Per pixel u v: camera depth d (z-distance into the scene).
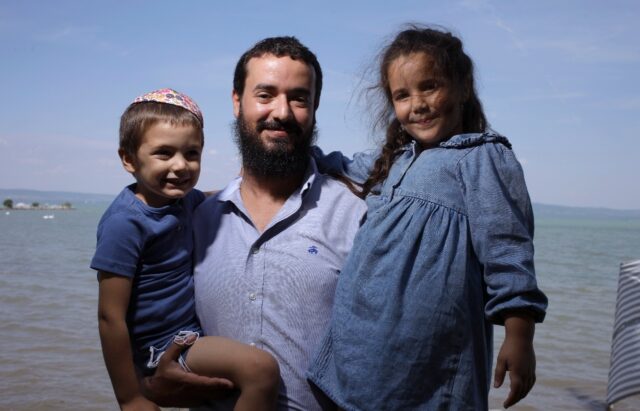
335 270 2.86
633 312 2.44
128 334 2.71
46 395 7.16
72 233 47.22
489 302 2.40
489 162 2.49
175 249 2.85
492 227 2.40
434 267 2.46
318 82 3.23
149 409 2.72
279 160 2.98
